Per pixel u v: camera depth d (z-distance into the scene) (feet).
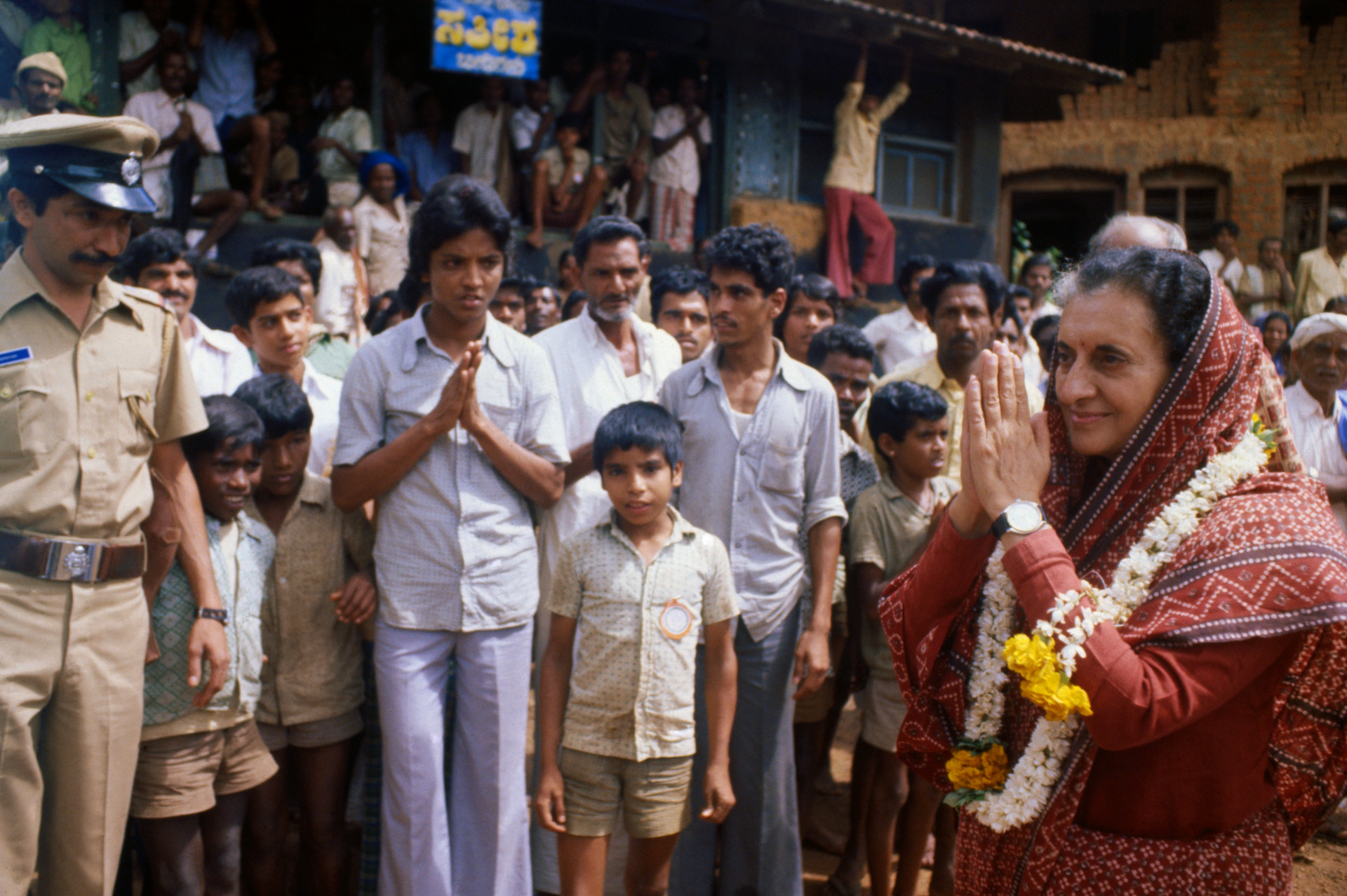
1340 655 5.17
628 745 9.28
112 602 8.30
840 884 11.46
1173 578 5.12
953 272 13.05
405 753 9.28
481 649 9.59
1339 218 36.73
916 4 44.57
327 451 12.70
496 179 29.43
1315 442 14.34
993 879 5.72
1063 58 34.96
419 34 32.86
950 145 36.70
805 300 15.28
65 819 8.22
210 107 26.66
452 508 9.46
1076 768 5.26
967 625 6.11
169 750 8.75
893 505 11.27
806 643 10.15
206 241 24.75
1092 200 50.49
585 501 11.10
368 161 25.68
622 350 11.80
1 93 22.52
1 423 7.97
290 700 9.68
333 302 21.90
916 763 6.42
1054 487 5.78
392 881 9.31
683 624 9.41
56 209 7.89
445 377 9.68
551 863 10.76
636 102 30.66
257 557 9.47
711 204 32.32
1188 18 49.96
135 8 27.94
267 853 9.67
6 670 7.83
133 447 8.50
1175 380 5.22
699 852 10.36
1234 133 47.37
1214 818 5.22
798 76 32.96
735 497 10.32
